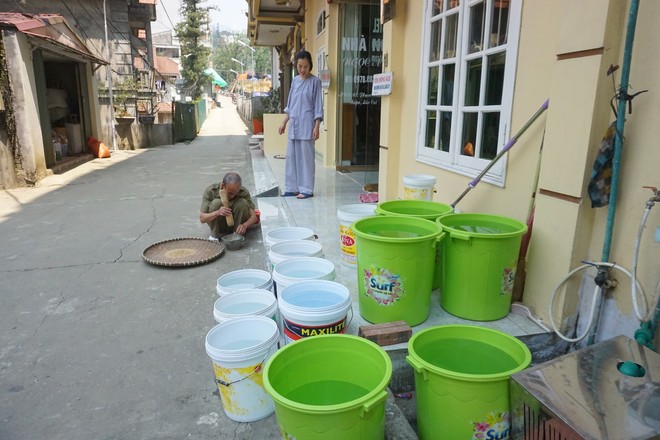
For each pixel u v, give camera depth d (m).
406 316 2.33
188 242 4.43
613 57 1.94
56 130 10.85
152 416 2.09
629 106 1.90
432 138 3.88
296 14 10.66
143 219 5.48
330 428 1.42
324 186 6.21
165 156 11.95
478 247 2.26
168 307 3.16
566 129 2.13
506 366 1.79
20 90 7.31
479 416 1.61
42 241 4.64
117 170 9.40
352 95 7.47
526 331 2.28
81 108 11.27
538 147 2.52
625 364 1.55
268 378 1.57
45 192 7.11
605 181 1.97
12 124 7.38
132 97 14.77
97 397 2.22
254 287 2.66
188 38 30.47
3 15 8.04
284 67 14.73
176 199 6.58
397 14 4.22
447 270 2.46
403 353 2.19
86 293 3.40
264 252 4.23
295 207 5.00
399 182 4.54
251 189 7.31
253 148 12.64
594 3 1.94
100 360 2.54
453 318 2.45
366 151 7.66
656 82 1.82
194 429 2.00
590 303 2.17
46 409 2.14
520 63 2.68
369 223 2.53
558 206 2.21
